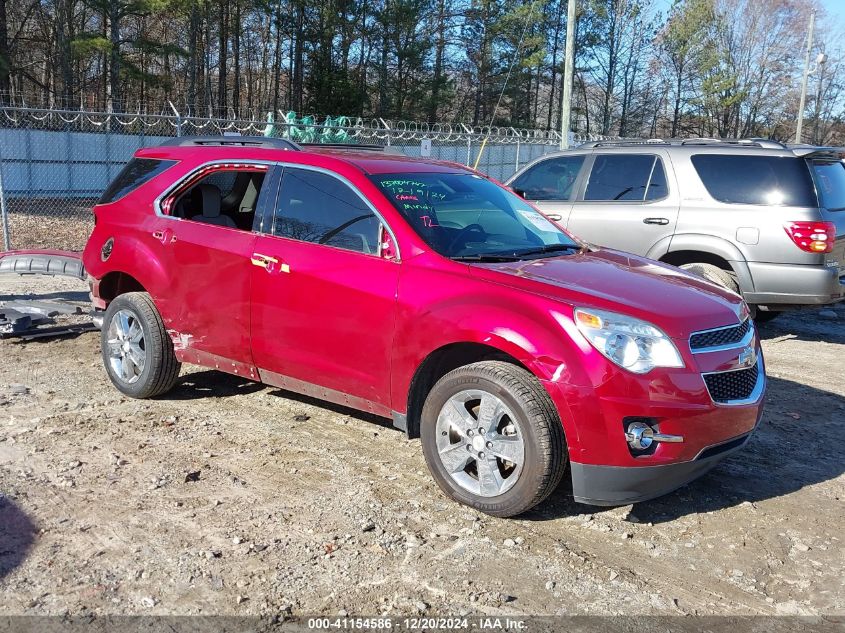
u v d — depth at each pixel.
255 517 4.01
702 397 3.85
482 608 3.30
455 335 4.07
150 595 3.30
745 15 59.09
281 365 4.92
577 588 3.49
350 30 44.78
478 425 4.05
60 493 4.20
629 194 8.52
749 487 4.66
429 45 47.31
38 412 5.41
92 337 7.51
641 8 57.91
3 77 32.97
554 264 4.50
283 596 3.33
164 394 5.82
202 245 5.20
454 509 4.18
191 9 35.69
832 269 7.67
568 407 3.76
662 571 3.67
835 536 4.07
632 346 3.77
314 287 4.66
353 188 4.69
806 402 6.35
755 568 3.73
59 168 22.69
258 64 57.53
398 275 4.37
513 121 53.84
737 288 7.94
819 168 7.95
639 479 3.81
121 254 5.64
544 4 49.56
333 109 41.72
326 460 4.77
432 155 24.05
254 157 5.19
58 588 3.33
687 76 58.69
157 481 4.37
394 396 4.41
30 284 9.93
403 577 3.51
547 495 3.95
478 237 4.72
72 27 39.72
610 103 61.03
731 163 8.02
